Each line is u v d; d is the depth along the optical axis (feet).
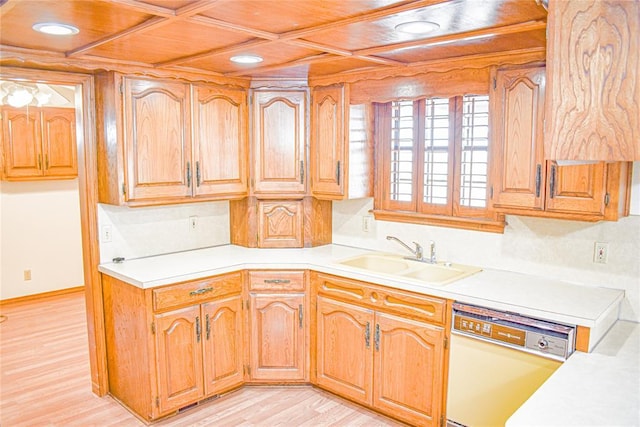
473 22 6.82
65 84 10.14
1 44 8.28
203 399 10.62
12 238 17.46
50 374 12.22
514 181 8.74
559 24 3.71
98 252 10.81
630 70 3.47
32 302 17.85
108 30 7.33
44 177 17.33
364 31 7.31
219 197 11.68
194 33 7.45
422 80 9.96
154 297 9.59
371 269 11.65
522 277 9.53
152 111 10.34
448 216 10.77
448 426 8.73
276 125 11.93
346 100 11.14
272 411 10.43
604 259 8.73
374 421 10.04
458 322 8.41
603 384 5.73
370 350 10.00
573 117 3.72
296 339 11.21
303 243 12.67
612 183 7.75
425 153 11.14
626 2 3.44
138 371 10.00
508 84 8.64
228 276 10.76
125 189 10.12
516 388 7.77
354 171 11.55
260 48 8.47
